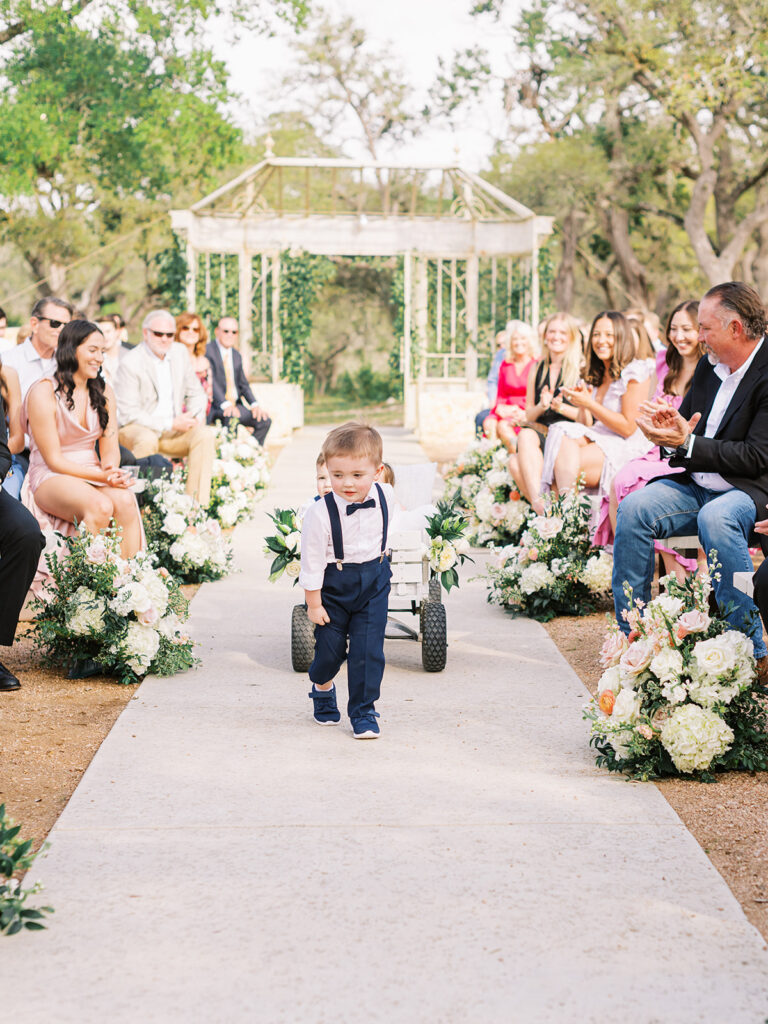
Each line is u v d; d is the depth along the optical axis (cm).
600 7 2709
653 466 657
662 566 705
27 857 319
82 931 302
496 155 3148
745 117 2944
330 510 454
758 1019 263
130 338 4494
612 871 338
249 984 276
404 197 3541
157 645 542
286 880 330
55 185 3222
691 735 408
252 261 2112
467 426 1781
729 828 373
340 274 4228
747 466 507
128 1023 261
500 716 490
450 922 306
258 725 475
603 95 2814
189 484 927
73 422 664
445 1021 262
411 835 362
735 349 520
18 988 275
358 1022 261
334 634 462
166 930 302
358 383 4791
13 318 5141
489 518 888
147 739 455
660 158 2994
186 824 370
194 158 2941
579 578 687
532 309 1997
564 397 828
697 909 314
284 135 3716
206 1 2530
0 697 523
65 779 418
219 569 792
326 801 390
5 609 543
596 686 538
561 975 280
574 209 3059
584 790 404
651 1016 264
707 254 2895
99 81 2583
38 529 546
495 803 390
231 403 1308
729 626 457
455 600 739
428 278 2159
